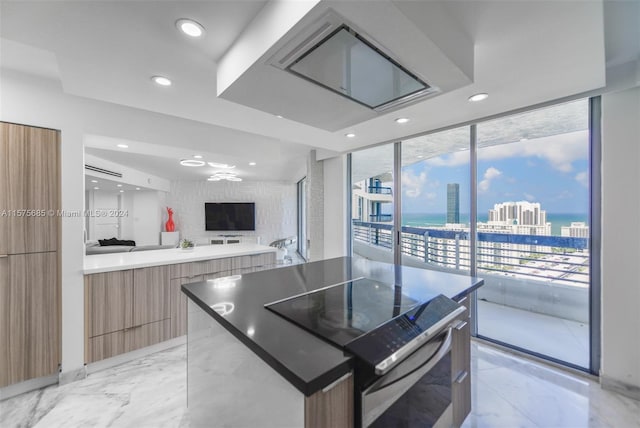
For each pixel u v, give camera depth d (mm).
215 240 8023
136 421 1706
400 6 854
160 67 1511
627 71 1772
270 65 1135
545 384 2045
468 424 1666
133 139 2551
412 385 1006
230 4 1060
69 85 1720
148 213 7629
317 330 944
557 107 2271
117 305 2297
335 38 968
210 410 1302
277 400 834
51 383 2043
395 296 1351
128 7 1059
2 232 1843
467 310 1549
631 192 1854
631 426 1644
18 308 1896
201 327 1394
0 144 1832
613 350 1931
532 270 2551
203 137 3135
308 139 3209
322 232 4676
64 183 2059
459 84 1312
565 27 1211
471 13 1119
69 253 2082
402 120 2500
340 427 774
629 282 1873
